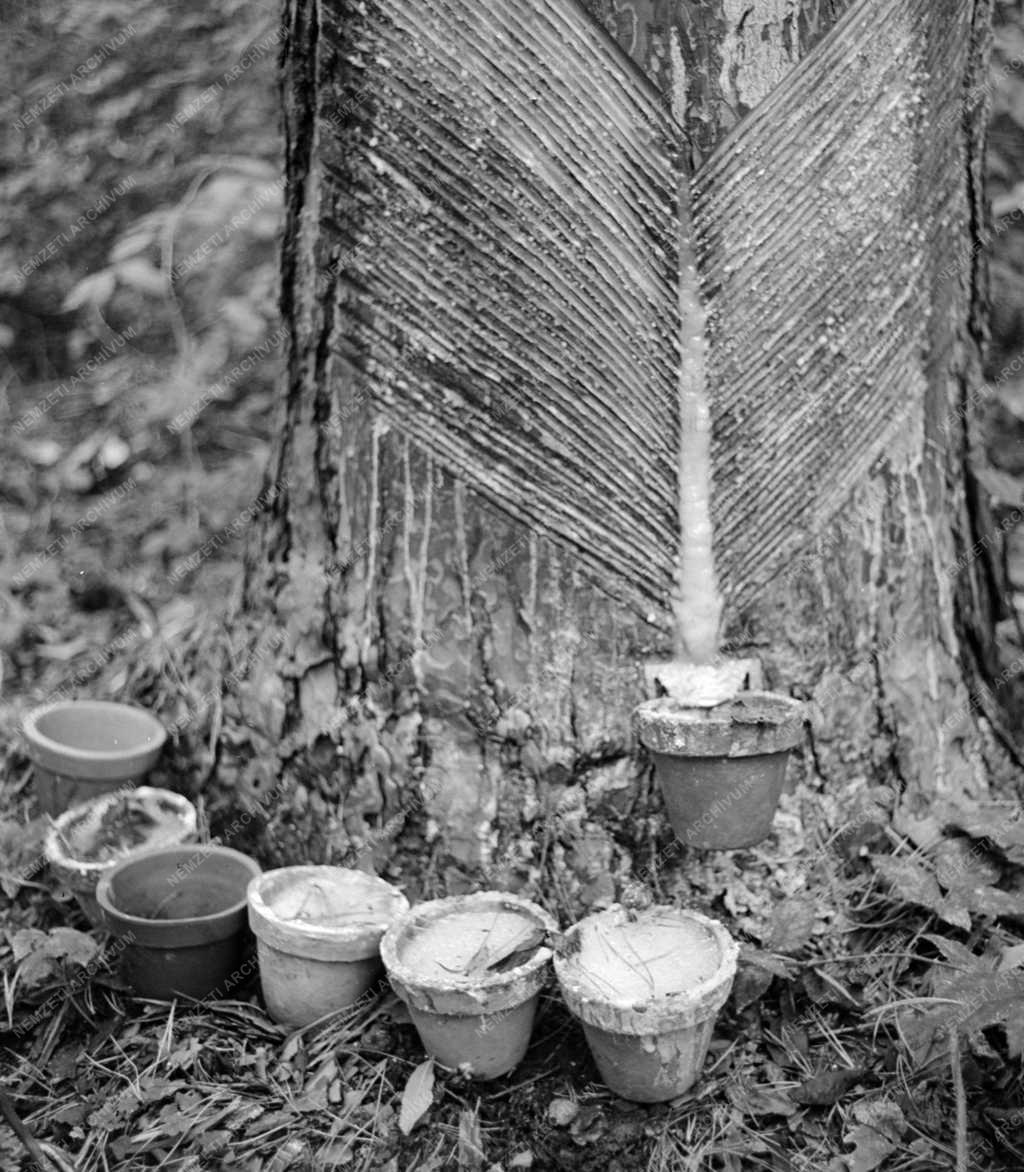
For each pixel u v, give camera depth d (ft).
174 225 11.79
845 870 6.28
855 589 6.22
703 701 5.74
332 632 6.32
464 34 5.55
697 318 5.82
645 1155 5.30
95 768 6.82
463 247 5.78
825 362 5.97
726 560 6.01
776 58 5.58
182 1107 5.63
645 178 5.67
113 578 10.22
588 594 6.01
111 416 11.91
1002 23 10.51
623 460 5.92
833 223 5.83
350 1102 5.56
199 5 13.35
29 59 13.02
